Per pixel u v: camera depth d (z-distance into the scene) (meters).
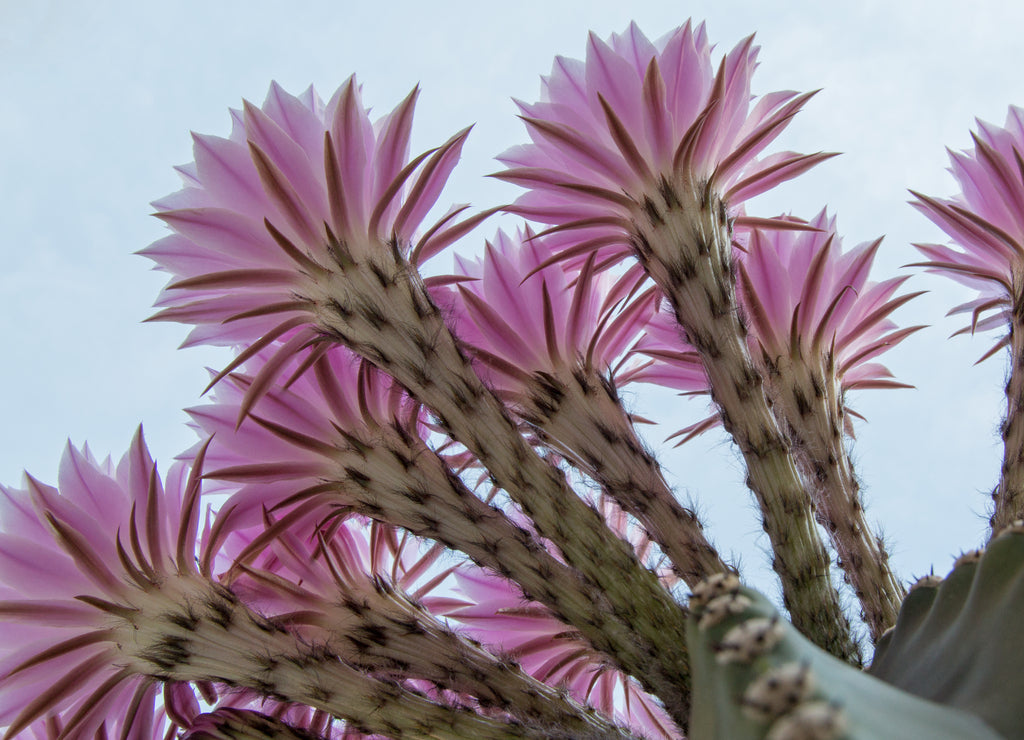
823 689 0.49
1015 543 0.58
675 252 0.68
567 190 0.69
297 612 0.67
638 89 0.69
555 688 0.66
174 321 0.67
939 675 0.58
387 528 0.70
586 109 0.69
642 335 0.73
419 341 0.66
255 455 0.68
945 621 0.59
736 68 0.69
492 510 0.66
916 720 0.55
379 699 0.65
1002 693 0.57
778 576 0.65
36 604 0.65
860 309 0.72
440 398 0.66
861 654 0.64
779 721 0.47
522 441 0.66
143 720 0.67
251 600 0.67
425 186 0.68
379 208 0.67
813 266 0.70
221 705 0.69
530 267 0.70
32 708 0.65
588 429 0.68
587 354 0.69
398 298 0.67
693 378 0.73
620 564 0.64
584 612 0.65
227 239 0.67
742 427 0.66
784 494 0.65
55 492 0.66
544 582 0.65
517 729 0.65
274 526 0.67
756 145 0.69
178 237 0.67
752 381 0.67
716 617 0.56
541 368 0.69
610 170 0.69
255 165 0.66
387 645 0.66
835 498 0.68
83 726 0.66
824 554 0.65
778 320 0.70
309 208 0.67
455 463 0.70
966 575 0.59
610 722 0.66
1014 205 0.70
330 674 0.65
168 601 0.66
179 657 0.66
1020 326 0.70
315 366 0.67
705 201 0.69
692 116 0.69
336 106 0.67
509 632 0.71
